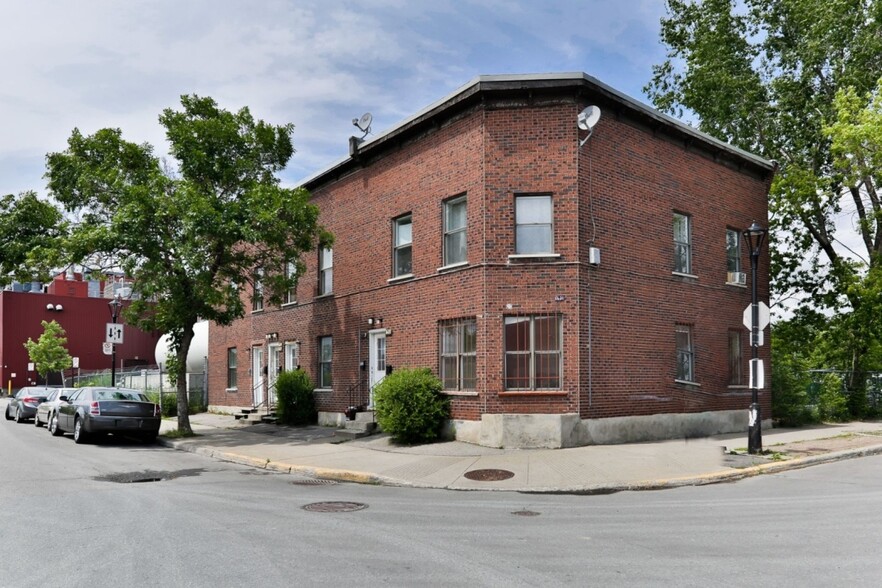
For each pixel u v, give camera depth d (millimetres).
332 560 6738
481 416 15531
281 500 10250
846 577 6148
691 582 6012
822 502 9961
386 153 19422
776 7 28188
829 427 21812
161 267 18312
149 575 6230
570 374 15352
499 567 6488
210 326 30344
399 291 18562
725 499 10344
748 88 27781
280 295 20281
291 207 18297
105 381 36969
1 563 6641
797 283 29094
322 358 22438
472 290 16047
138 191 17203
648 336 17094
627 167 17047
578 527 8320
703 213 19328
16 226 18953
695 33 29750
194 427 22812
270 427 21766
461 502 10180
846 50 25844
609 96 16219
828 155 27141
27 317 56062
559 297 15492
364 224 20266
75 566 6531
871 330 27109
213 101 19656
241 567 6480
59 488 11234
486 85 15695
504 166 15875
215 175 19109
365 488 11641
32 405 28453
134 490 11102
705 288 19109
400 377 16328
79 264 18938
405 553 7020
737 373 20250
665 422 17234
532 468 12820
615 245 16516
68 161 18641
